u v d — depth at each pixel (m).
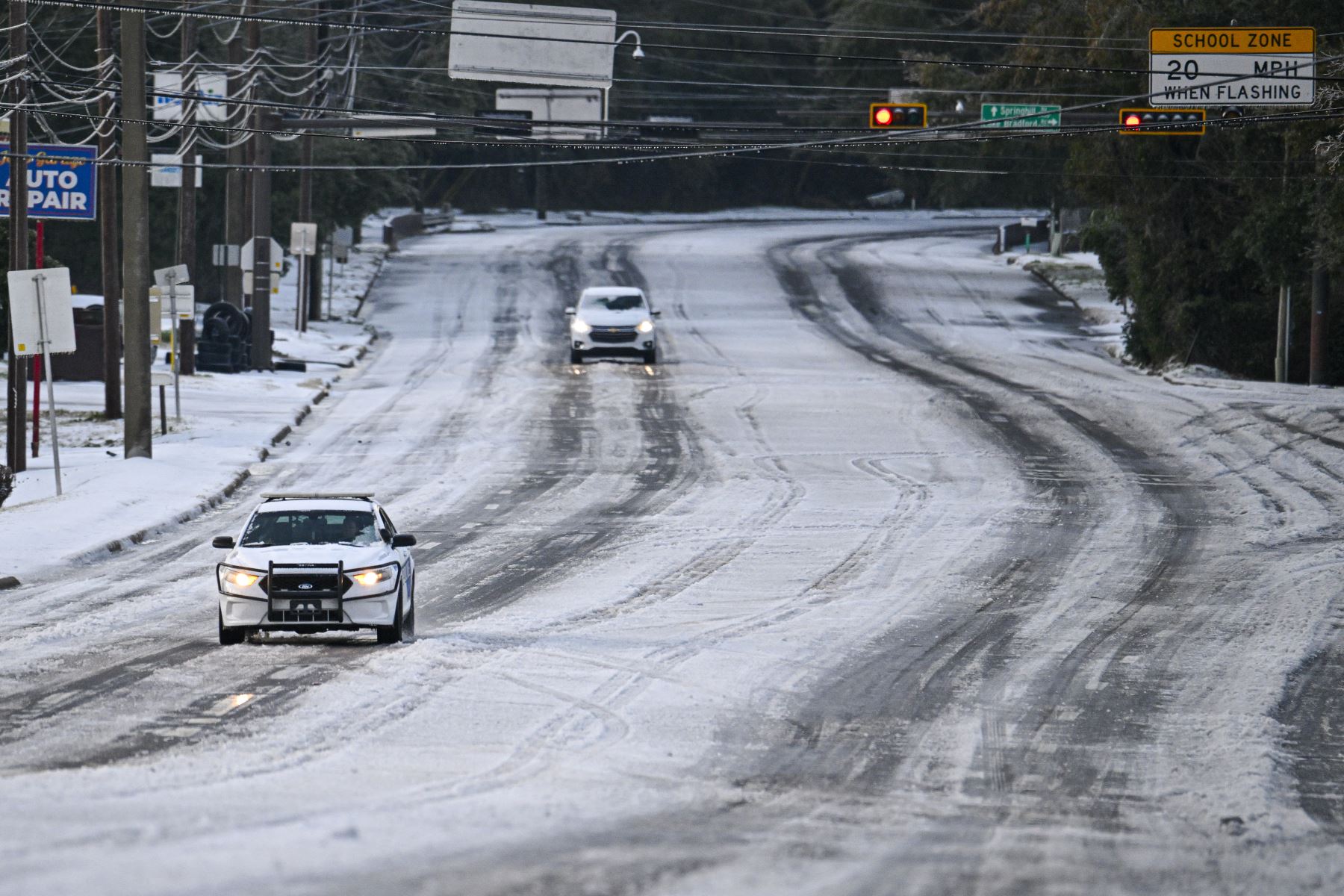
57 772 40.34
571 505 107.94
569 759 44.78
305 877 29.56
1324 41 146.88
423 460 127.31
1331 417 143.38
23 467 114.75
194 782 39.62
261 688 53.84
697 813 38.50
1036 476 120.06
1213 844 37.59
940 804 41.34
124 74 116.75
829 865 33.34
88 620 69.31
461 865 31.31
